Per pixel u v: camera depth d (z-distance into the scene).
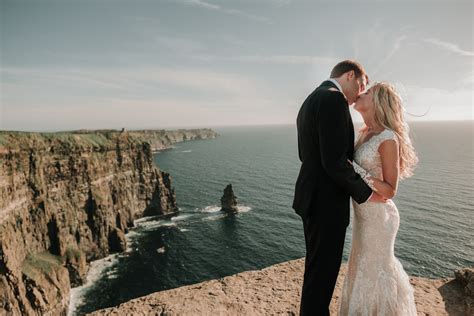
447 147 187.50
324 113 3.09
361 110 4.01
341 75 3.60
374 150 3.69
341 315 4.16
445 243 44.16
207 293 5.39
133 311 5.05
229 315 4.76
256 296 5.21
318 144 3.29
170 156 193.62
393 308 3.74
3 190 42.59
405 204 65.12
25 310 37.06
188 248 53.62
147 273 47.00
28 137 51.75
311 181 3.39
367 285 3.82
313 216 3.42
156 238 61.00
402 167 3.85
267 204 75.69
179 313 4.87
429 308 4.68
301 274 5.88
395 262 3.90
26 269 41.53
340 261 3.43
